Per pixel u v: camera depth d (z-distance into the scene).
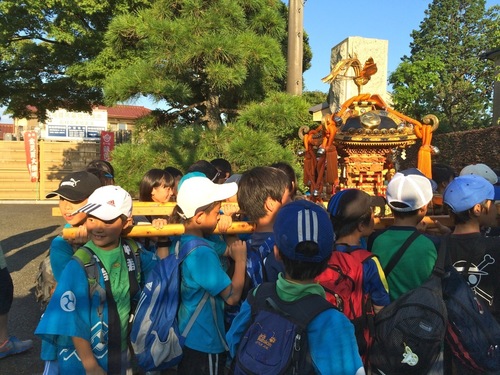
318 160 3.44
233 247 2.22
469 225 2.29
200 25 6.59
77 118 27.92
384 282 2.02
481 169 3.02
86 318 2.00
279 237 1.66
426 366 1.92
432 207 3.23
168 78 6.92
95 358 2.04
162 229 2.24
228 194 2.23
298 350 1.55
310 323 1.57
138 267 2.25
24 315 4.77
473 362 2.05
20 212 13.51
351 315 1.94
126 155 6.57
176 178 4.12
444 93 14.76
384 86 7.87
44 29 11.86
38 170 17.73
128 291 2.17
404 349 1.92
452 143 8.36
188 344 2.10
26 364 3.66
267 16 7.68
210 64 6.56
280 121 6.86
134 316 2.16
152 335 2.07
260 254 2.20
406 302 1.96
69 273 2.02
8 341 3.78
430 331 1.90
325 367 1.51
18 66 13.41
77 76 11.90
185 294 2.12
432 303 1.94
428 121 3.20
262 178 2.25
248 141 6.36
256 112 6.89
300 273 1.64
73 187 2.36
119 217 2.11
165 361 2.07
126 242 2.27
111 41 7.93
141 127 8.29
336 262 1.99
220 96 8.30
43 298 2.80
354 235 2.15
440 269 2.06
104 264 2.10
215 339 2.11
